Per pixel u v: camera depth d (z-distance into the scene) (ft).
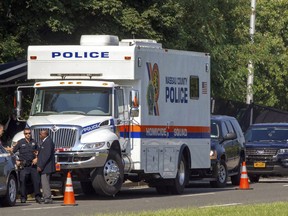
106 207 121.80
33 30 178.40
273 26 296.71
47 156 132.16
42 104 141.18
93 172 136.87
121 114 142.20
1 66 152.66
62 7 177.17
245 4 243.19
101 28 185.98
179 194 154.20
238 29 242.99
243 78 242.17
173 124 152.66
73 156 134.72
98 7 181.37
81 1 181.16
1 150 127.24
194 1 221.46
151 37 191.83
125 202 132.05
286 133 198.29
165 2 199.00
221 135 180.75
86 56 141.08
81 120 136.98
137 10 195.93
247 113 234.99
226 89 234.58
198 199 138.51
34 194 141.79
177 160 153.58
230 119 189.57
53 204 131.34
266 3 295.89
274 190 162.20
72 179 139.03
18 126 179.22
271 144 192.54
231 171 184.85
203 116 163.12
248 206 114.83
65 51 141.69
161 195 151.64
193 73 159.53
